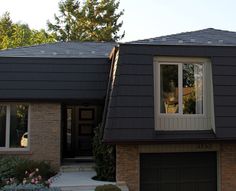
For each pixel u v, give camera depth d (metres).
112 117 14.36
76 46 23.20
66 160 19.62
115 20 51.31
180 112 15.21
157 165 15.47
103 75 18.39
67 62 18.47
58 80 18.00
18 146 17.95
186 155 15.69
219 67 15.23
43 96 17.59
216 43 17.66
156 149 15.27
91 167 17.84
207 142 15.09
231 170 15.62
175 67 15.33
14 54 19.67
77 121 20.75
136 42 16.19
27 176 15.16
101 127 15.91
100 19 50.72
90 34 50.16
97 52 20.92
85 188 14.50
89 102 18.14
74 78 18.14
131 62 14.85
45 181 14.55
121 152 15.04
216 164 15.84
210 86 15.31
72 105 19.86
